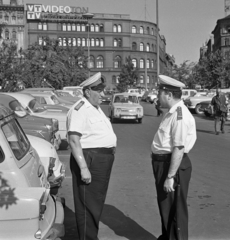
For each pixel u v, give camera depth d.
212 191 6.82
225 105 15.66
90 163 4.05
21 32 84.25
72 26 91.19
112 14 94.69
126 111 20.39
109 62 94.44
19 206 3.29
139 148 11.92
